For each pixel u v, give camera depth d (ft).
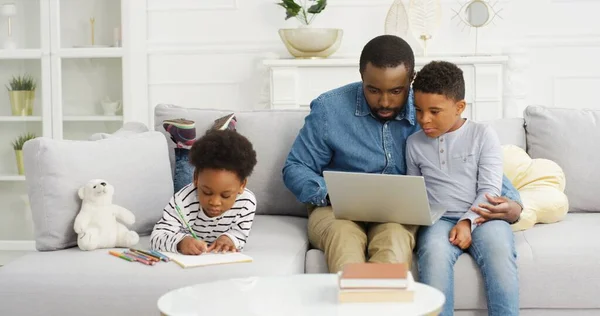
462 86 7.18
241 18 14.20
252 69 14.26
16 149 13.91
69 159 7.20
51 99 13.84
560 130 8.49
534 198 7.56
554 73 13.74
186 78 14.38
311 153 7.89
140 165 7.68
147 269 6.30
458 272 6.62
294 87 13.24
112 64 13.74
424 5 13.35
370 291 4.74
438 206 7.23
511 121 8.82
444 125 7.20
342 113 7.83
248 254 6.73
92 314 6.22
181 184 8.31
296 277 5.33
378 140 7.77
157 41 14.37
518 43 13.74
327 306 4.67
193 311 4.59
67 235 7.10
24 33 13.84
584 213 8.42
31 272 6.38
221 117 8.77
